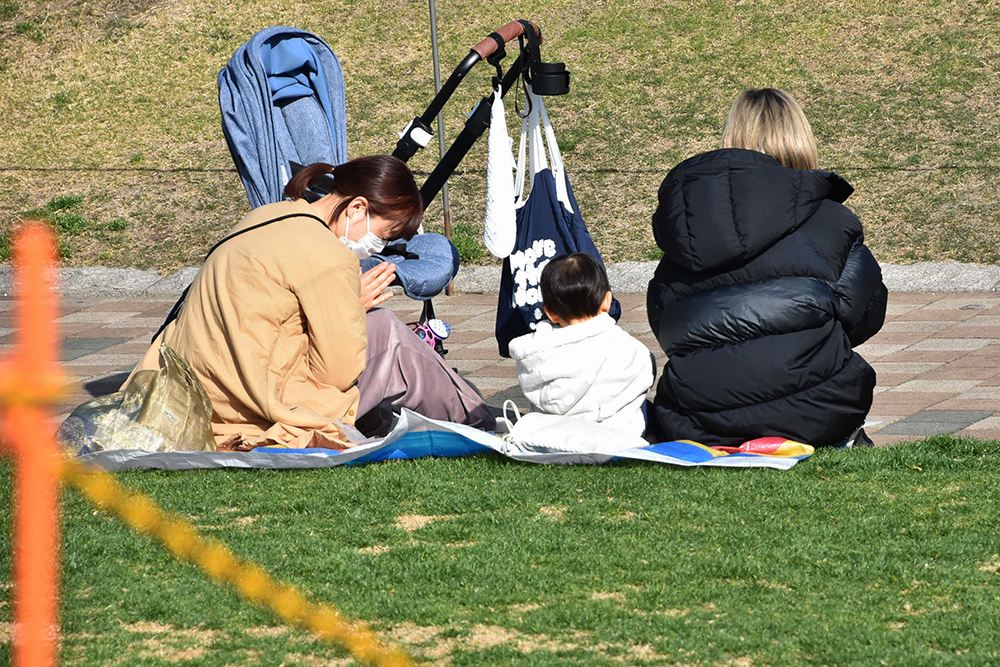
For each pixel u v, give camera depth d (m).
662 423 19.17
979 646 11.80
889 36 50.19
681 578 13.62
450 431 18.45
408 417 18.22
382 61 53.00
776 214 18.03
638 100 47.72
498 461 18.42
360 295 20.00
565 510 16.14
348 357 19.33
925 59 48.19
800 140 19.64
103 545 14.67
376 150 45.91
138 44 56.03
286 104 24.47
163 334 20.38
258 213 20.23
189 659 11.82
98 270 36.78
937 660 11.49
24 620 12.56
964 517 15.44
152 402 18.42
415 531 15.38
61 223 40.56
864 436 19.20
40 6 59.09
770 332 17.95
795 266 18.14
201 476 17.73
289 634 12.48
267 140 23.98
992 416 20.81
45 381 10.67
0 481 16.00
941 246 34.94
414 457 18.80
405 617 12.84
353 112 48.94
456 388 20.55
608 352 18.94
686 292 18.78
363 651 11.99
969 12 51.09
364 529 15.49
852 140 43.16
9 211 42.22
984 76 46.44
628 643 12.09
